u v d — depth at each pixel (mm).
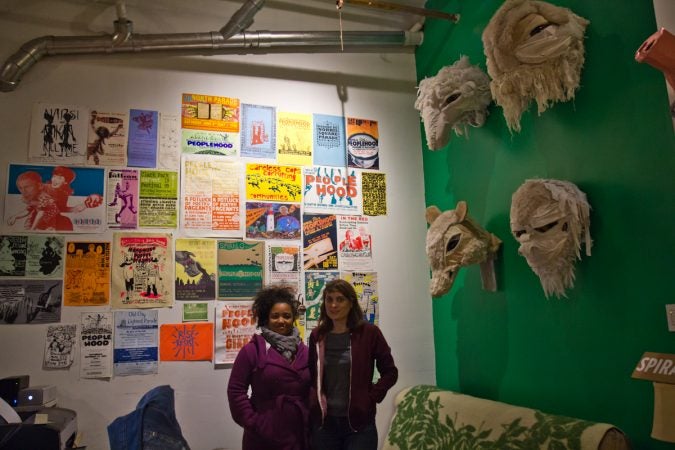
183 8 3445
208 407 3010
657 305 1926
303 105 3580
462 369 3229
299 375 2441
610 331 2135
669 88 1787
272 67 3549
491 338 2949
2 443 2102
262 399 2395
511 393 2758
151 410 2484
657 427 1629
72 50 3088
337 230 3484
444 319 3461
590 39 2248
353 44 3652
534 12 2244
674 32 1791
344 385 2416
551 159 2492
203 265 3152
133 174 3127
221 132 3346
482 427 2479
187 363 3023
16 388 2516
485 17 3062
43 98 3051
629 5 2064
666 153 1902
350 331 2512
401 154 3781
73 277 2920
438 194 3588
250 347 2492
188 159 3246
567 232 2166
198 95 3346
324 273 3393
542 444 2104
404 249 3643
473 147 3176
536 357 2576
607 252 2152
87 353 2865
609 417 2131
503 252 2852
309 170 3498
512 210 2291
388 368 2504
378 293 3502
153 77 3277
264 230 3314
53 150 3014
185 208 3182
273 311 2572
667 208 1894
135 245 3053
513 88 2311
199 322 3084
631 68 2053
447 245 2668
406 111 3867
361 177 3629
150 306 3014
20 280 2836
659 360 1670
